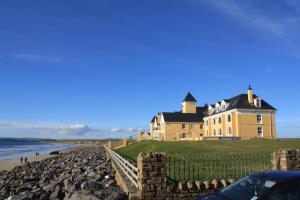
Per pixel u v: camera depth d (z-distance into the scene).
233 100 73.12
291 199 8.07
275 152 16.45
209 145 40.00
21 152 126.25
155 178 14.22
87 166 41.31
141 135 98.25
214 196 9.23
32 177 35.59
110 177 26.36
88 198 15.46
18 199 20.48
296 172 8.90
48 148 172.38
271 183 8.41
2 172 45.88
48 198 21.28
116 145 77.75
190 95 94.69
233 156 19.03
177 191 14.30
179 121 89.38
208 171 18.06
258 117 69.50
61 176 33.03
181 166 20.19
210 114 81.25
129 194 14.73
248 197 8.38
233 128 69.62
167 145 44.50
